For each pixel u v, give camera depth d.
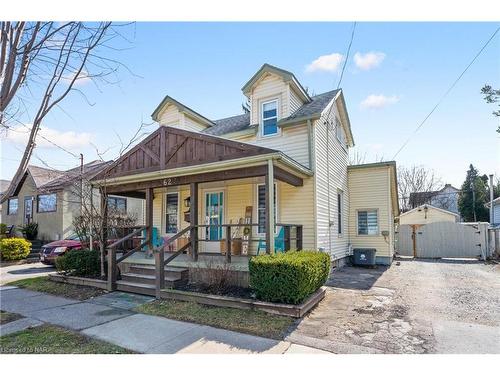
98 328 4.96
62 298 7.16
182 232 7.83
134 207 18.50
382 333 4.71
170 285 7.34
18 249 14.66
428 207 24.53
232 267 7.19
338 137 12.78
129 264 8.95
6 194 3.75
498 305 6.35
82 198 10.53
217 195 11.51
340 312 5.80
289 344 4.28
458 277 9.89
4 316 5.66
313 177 9.44
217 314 5.56
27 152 3.89
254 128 10.62
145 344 4.29
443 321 5.29
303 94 11.00
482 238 15.52
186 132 8.35
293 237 9.36
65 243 12.91
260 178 10.02
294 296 5.55
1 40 3.53
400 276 10.07
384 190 13.27
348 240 13.47
